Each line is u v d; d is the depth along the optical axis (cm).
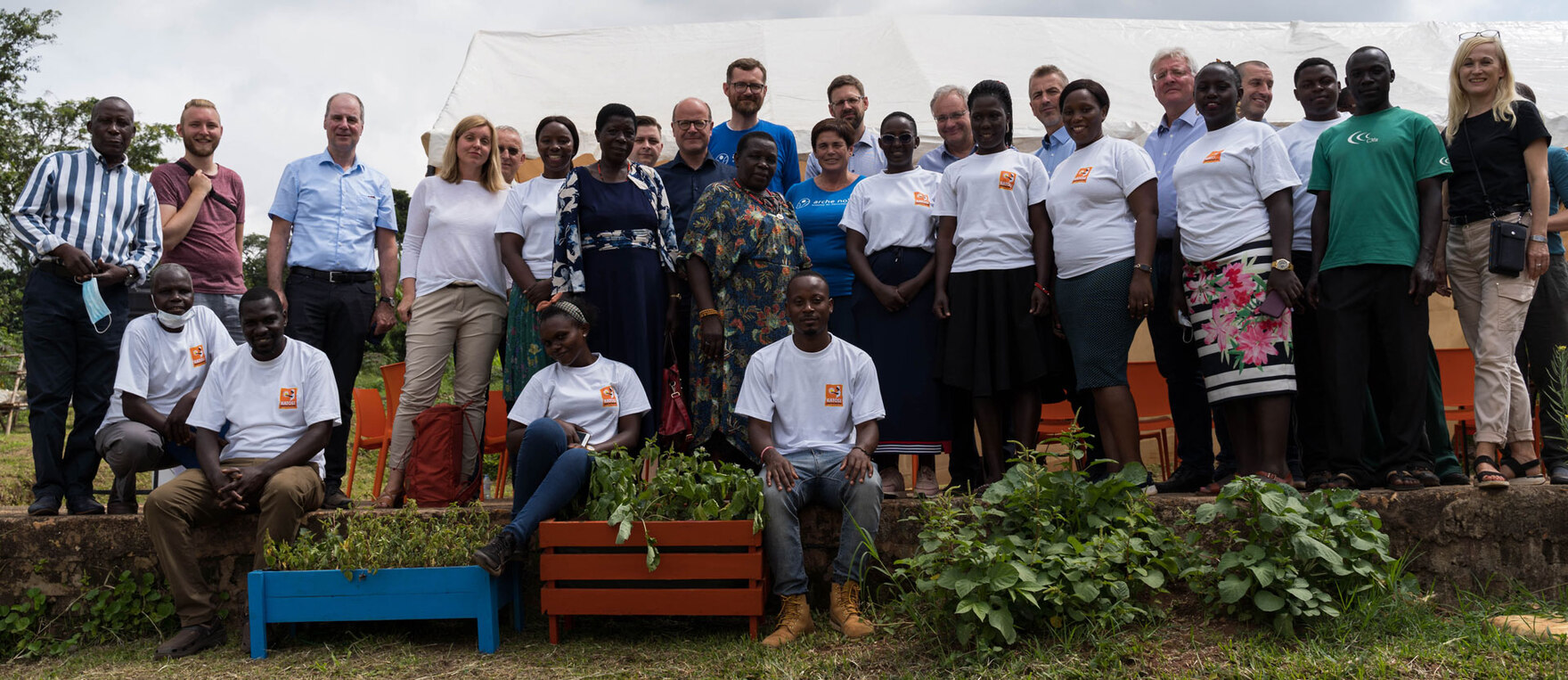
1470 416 595
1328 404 403
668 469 397
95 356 460
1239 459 418
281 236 507
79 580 431
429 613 382
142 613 426
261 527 410
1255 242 401
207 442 421
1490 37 412
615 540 381
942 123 524
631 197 460
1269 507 341
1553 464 420
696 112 507
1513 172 407
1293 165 454
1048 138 562
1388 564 360
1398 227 389
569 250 449
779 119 705
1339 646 322
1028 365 427
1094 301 414
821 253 483
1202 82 420
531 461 394
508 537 379
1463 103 422
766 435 405
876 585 410
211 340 461
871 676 334
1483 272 412
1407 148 393
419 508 464
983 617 327
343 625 418
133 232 473
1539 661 304
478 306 496
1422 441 404
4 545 430
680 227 505
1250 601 349
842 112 564
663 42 858
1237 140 412
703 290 454
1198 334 415
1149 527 379
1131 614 342
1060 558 346
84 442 458
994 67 792
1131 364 612
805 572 409
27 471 894
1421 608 356
